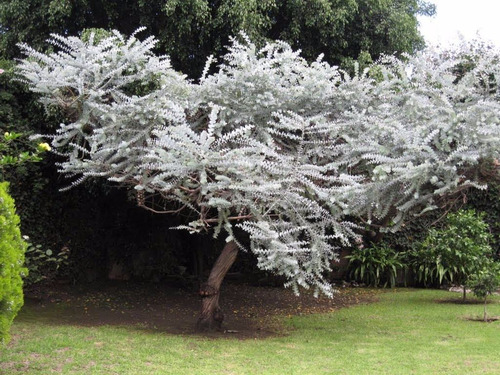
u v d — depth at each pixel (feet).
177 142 15.28
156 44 26.50
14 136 15.08
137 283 30.73
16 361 14.88
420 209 18.79
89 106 17.57
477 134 15.84
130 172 17.85
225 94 18.22
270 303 28.12
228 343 17.90
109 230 29.99
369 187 16.52
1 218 12.50
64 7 24.49
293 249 16.58
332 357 16.28
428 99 18.33
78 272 28.43
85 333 18.52
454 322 22.30
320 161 18.57
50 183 25.46
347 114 18.02
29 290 25.81
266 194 16.69
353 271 35.24
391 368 15.05
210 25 26.63
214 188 15.83
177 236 32.83
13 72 21.18
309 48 29.91
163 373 14.11
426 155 16.20
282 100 18.45
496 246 34.32
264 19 26.94
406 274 34.81
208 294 19.99
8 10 25.63
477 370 14.85
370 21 30.99
